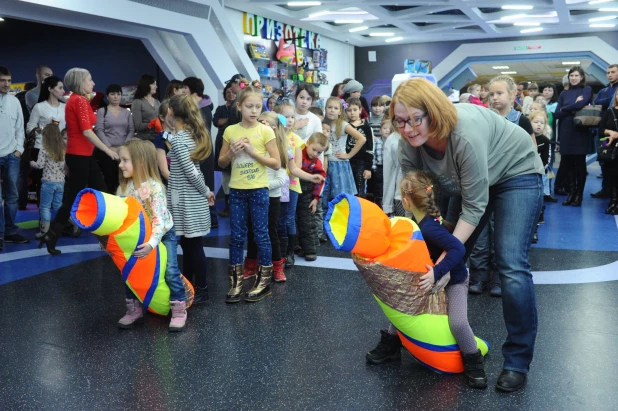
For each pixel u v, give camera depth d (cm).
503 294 259
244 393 263
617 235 587
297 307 383
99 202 306
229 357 304
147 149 334
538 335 324
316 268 483
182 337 335
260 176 391
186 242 391
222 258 529
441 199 347
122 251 327
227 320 362
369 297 402
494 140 249
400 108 231
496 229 262
